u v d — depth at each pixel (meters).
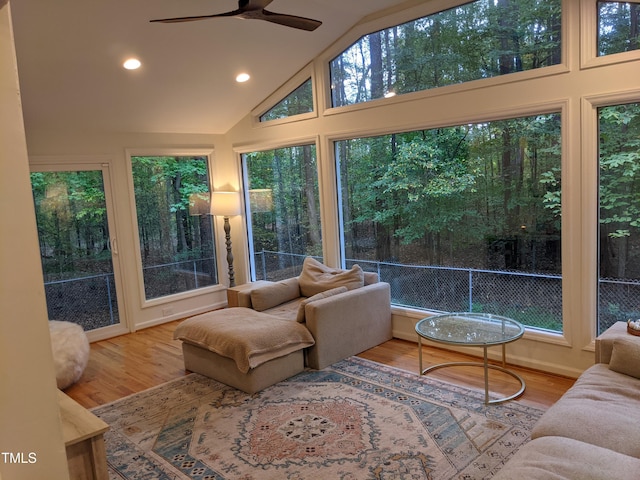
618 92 3.18
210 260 6.31
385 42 4.49
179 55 4.25
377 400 3.40
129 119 5.11
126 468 2.75
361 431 3.00
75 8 3.34
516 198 3.89
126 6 3.47
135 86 4.52
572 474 1.75
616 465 1.79
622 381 2.51
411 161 4.53
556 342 3.68
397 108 4.41
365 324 4.39
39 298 1.14
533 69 3.57
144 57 4.12
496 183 3.99
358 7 4.29
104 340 5.22
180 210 5.94
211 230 6.30
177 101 5.05
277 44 4.52
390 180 4.71
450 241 4.37
